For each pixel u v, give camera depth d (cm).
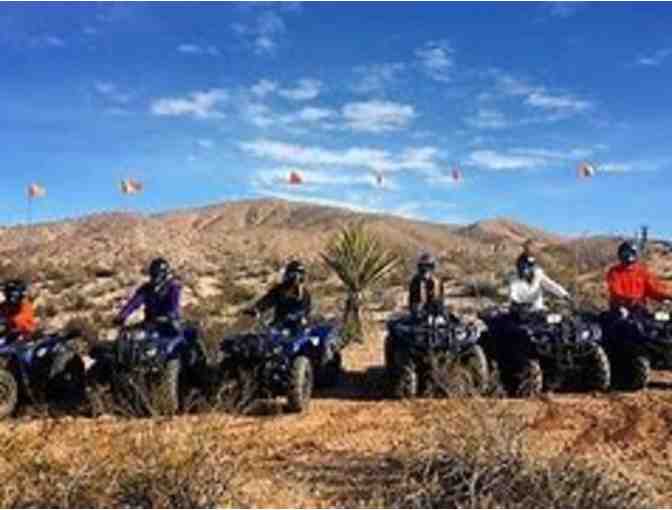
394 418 1125
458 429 834
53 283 3306
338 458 936
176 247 5888
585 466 777
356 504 775
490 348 1289
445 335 1212
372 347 1720
